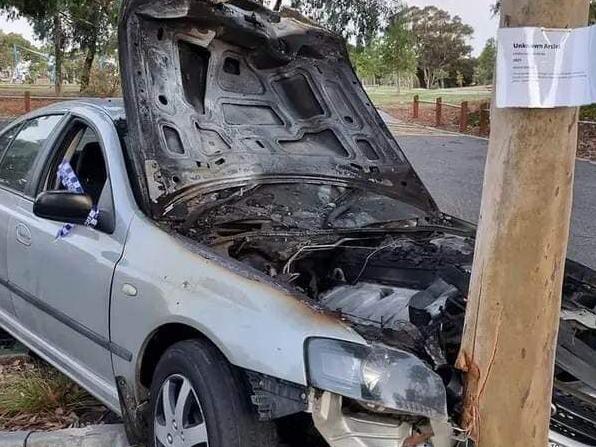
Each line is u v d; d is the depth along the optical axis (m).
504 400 2.36
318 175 4.00
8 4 18.23
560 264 2.32
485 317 2.35
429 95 22.56
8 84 47.47
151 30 3.65
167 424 2.92
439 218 4.36
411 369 2.45
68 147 4.04
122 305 3.15
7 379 4.18
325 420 2.44
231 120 3.91
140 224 3.24
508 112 2.22
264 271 3.27
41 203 3.41
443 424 2.44
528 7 2.14
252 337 2.60
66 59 33.84
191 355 2.79
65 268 3.55
